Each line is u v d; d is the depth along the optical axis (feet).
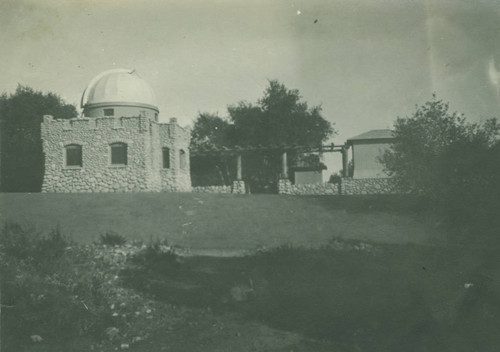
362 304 29.01
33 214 68.39
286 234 60.39
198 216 70.49
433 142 66.69
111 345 24.03
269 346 23.80
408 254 41.75
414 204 64.90
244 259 40.88
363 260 38.88
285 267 36.70
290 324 26.45
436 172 65.16
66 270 32.27
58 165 103.50
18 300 26.43
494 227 55.88
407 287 31.63
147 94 117.80
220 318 27.32
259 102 127.65
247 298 30.58
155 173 106.11
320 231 61.16
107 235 45.50
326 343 24.30
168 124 109.60
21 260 33.09
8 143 118.52
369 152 104.17
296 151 119.44
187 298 30.22
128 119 103.55
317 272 35.60
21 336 23.70
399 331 25.58
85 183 102.53
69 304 27.14
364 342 24.54
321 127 126.31
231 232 61.21
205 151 123.13
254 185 131.23
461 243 49.19
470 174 63.67
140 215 70.44
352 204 74.08
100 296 29.19
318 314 27.55
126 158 102.89
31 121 121.60
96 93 116.06
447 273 35.24
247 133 126.93
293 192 108.47
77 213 70.85
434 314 27.58
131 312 27.84
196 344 23.97
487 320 27.22
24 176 118.42
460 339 24.95
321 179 126.82
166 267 36.40
